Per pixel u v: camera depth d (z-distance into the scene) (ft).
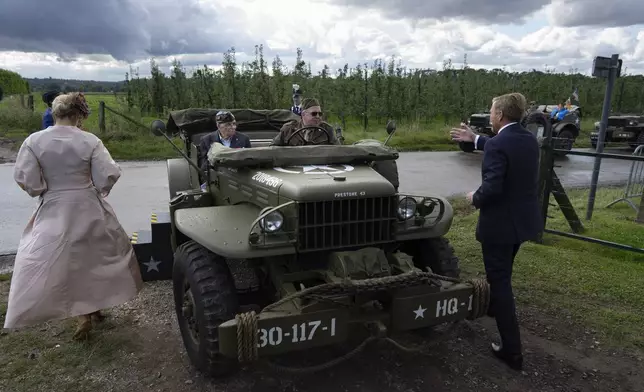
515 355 11.55
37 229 11.80
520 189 11.20
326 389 10.82
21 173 11.58
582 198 28.91
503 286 11.49
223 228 10.80
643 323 13.84
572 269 17.74
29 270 11.56
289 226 10.41
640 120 54.70
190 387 10.81
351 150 13.02
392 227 11.07
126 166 40.04
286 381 11.08
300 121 16.22
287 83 63.82
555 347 12.69
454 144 57.06
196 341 11.16
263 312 9.37
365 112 67.62
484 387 10.96
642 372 11.62
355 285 9.44
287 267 11.11
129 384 10.90
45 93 23.68
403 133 60.75
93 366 11.57
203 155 17.75
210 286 10.40
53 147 11.75
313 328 9.46
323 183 10.50
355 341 12.84
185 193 14.74
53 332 13.10
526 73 102.42
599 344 12.85
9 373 11.16
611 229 22.34
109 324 13.61
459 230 22.41
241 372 11.38
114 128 51.93
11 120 55.93
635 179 28.27
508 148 10.96
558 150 20.30
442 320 10.53
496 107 11.48
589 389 10.98
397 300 10.06
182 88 67.46
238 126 21.26
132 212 25.50
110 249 12.49
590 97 93.66
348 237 10.59
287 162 12.40
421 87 76.54
